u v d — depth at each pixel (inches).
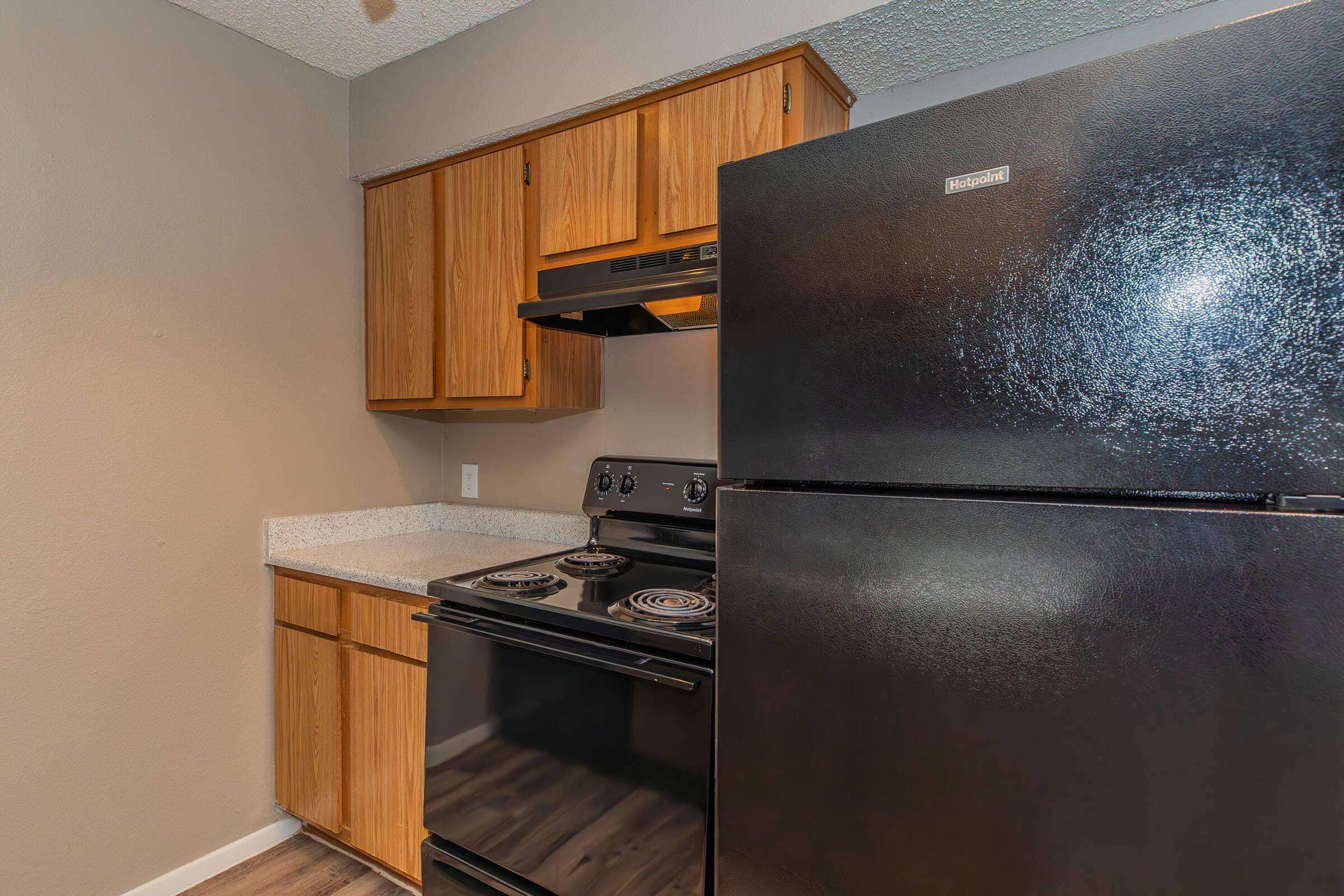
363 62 78.0
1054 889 26.8
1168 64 24.4
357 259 84.5
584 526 79.1
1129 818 25.5
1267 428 23.4
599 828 47.1
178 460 67.8
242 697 73.5
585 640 48.2
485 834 54.0
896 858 30.2
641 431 76.3
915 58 56.8
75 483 60.8
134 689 64.9
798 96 53.6
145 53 64.4
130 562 64.5
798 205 33.0
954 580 28.8
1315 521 22.5
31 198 57.6
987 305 28.3
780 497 33.3
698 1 56.3
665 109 59.8
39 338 58.4
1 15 55.6
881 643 30.6
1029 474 27.6
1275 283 23.0
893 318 30.5
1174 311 24.6
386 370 82.5
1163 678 24.9
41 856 59.0
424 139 75.2
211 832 70.8
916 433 30.0
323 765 70.7
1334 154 21.9
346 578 67.2
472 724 55.4
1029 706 27.3
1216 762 24.0
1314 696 22.6
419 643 62.6
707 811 42.1
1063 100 26.4
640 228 61.8
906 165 30.0
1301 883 22.8
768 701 33.9
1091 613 26.1
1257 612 23.5
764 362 34.2
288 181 76.7
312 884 69.4
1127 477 25.8
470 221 73.7
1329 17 21.9
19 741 57.7
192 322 68.5
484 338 72.6
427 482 93.6
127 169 63.4
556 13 64.5
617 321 72.0
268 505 75.6
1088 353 26.2
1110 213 25.6
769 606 33.8
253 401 73.9
